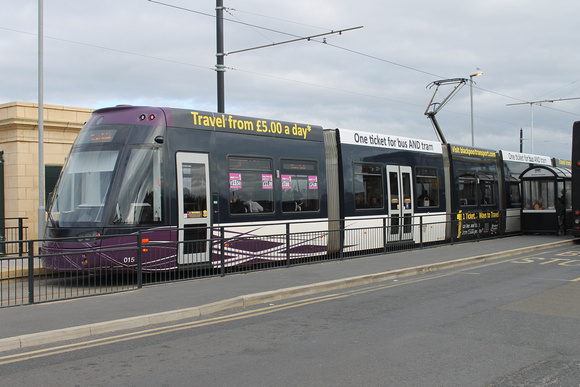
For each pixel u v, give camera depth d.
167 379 5.51
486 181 22.59
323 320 8.22
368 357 6.25
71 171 11.76
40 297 9.48
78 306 8.83
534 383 5.36
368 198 16.53
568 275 12.73
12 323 7.61
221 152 12.88
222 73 16.88
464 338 7.09
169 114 12.09
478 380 5.45
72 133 18.48
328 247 14.63
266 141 13.92
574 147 20.34
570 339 7.02
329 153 15.76
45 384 5.37
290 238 13.62
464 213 20.59
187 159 12.20
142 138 11.66
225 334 7.39
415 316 8.42
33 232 17.56
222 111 16.81
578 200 20.28
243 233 13.01
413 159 18.56
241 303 9.32
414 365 5.94
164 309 8.52
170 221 11.73
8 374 5.68
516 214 23.97
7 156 17.64
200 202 12.31
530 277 12.45
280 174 14.13
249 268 12.73
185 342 6.97
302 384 5.34
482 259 15.63
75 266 9.99
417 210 18.42
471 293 10.42
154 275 11.61
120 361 6.14
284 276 11.97
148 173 11.58
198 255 11.77
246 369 5.83
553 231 23.14
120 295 9.83
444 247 18.38
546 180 23.42
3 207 17.70
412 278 12.54
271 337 7.21
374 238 16.03
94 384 5.37
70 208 11.45
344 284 11.34
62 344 6.90
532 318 8.23
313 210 14.88
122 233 11.09
